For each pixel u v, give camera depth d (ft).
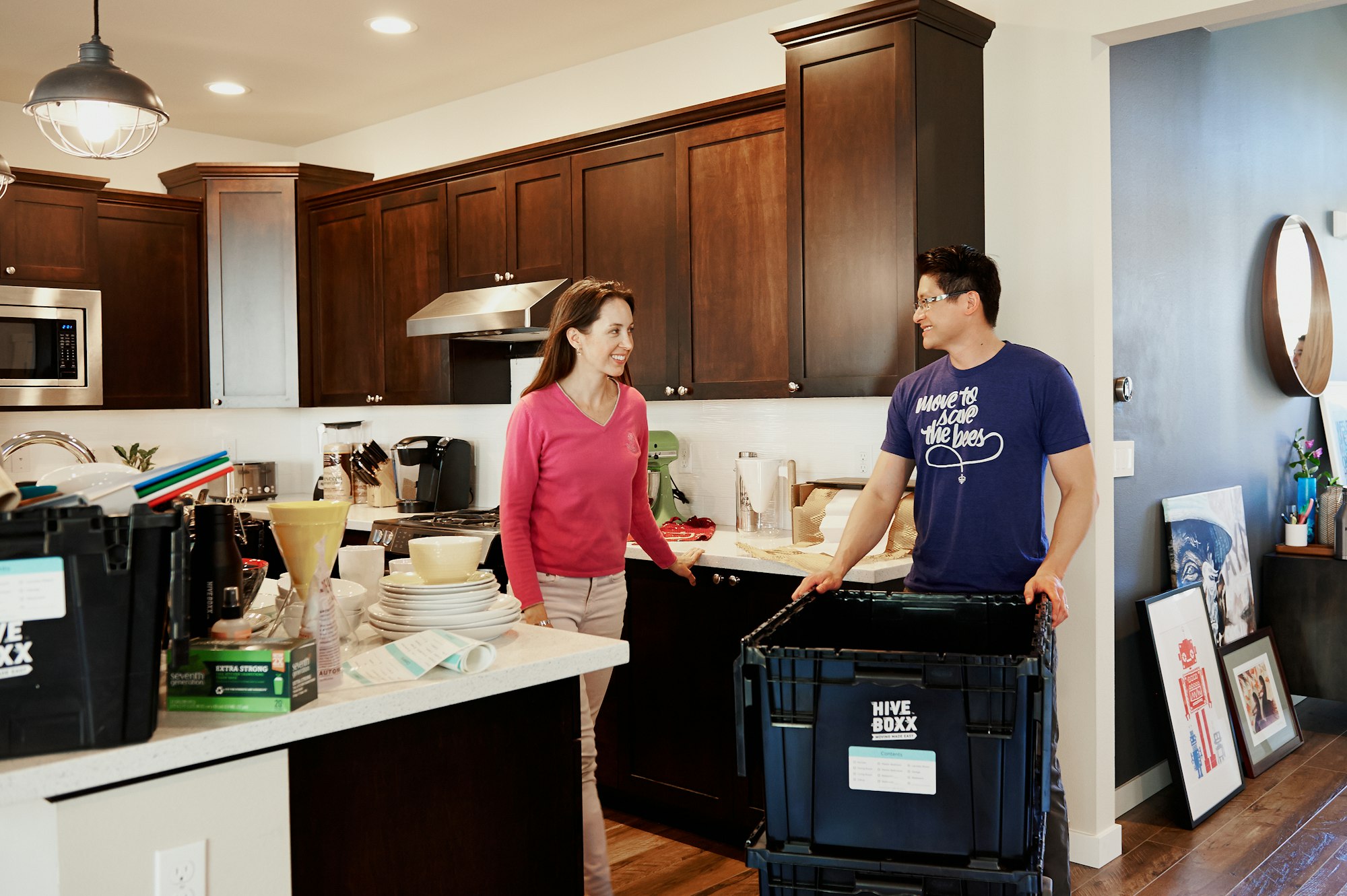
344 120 16.89
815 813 5.00
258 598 6.68
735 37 12.57
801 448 12.09
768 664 5.01
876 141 9.77
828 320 10.21
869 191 9.84
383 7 12.02
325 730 4.61
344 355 15.97
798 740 4.99
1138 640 11.57
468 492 15.42
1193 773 11.10
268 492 17.51
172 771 4.27
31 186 14.98
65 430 16.05
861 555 7.98
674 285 11.76
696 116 11.38
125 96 8.73
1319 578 13.96
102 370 15.69
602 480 8.23
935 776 4.82
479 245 13.89
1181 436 12.32
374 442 16.92
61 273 15.28
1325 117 16.19
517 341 15.02
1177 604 11.76
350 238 15.71
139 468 16.51
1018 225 10.34
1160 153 11.69
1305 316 15.06
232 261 16.34
